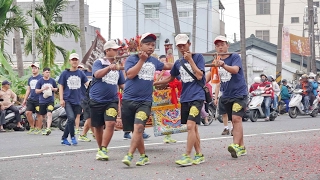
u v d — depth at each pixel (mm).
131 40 11203
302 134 13703
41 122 15930
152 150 10758
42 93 15281
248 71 39281
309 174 7793
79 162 9281
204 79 8766
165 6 54625
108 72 9188
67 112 12023
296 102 22281
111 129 9398
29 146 12023
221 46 9242
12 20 23609
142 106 8688
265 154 9852
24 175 8109
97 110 9461
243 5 28531
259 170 8141
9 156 10250
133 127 8930
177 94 10875
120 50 11117
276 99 20562
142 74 8664
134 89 8680
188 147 8656
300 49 35406
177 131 10883
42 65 26719
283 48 30641
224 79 9344
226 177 7625
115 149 10977
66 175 8055
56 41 48656
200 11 55062
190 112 8641
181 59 8766
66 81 12070
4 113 17359
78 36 27875
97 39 14977
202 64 8727
